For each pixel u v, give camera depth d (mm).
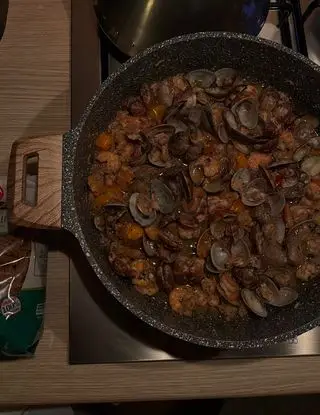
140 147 594
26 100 659
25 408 667
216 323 579
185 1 604
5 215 602
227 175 593
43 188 529
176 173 583
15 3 681
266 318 576
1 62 666
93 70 663
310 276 591
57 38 676
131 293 570
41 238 612
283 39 683
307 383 613
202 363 615
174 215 581
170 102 612
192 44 585
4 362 606
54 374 607
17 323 575
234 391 611
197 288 584
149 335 613
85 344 608
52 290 623
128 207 577
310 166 616
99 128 610
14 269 580
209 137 608
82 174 577
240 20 625
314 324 527
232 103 609
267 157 607
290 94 636
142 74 605
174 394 609
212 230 583
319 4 659
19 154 534
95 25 674
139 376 611
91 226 585
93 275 623
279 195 590
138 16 616
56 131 653
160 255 579
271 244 584
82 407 759
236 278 572
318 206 609
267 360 617
